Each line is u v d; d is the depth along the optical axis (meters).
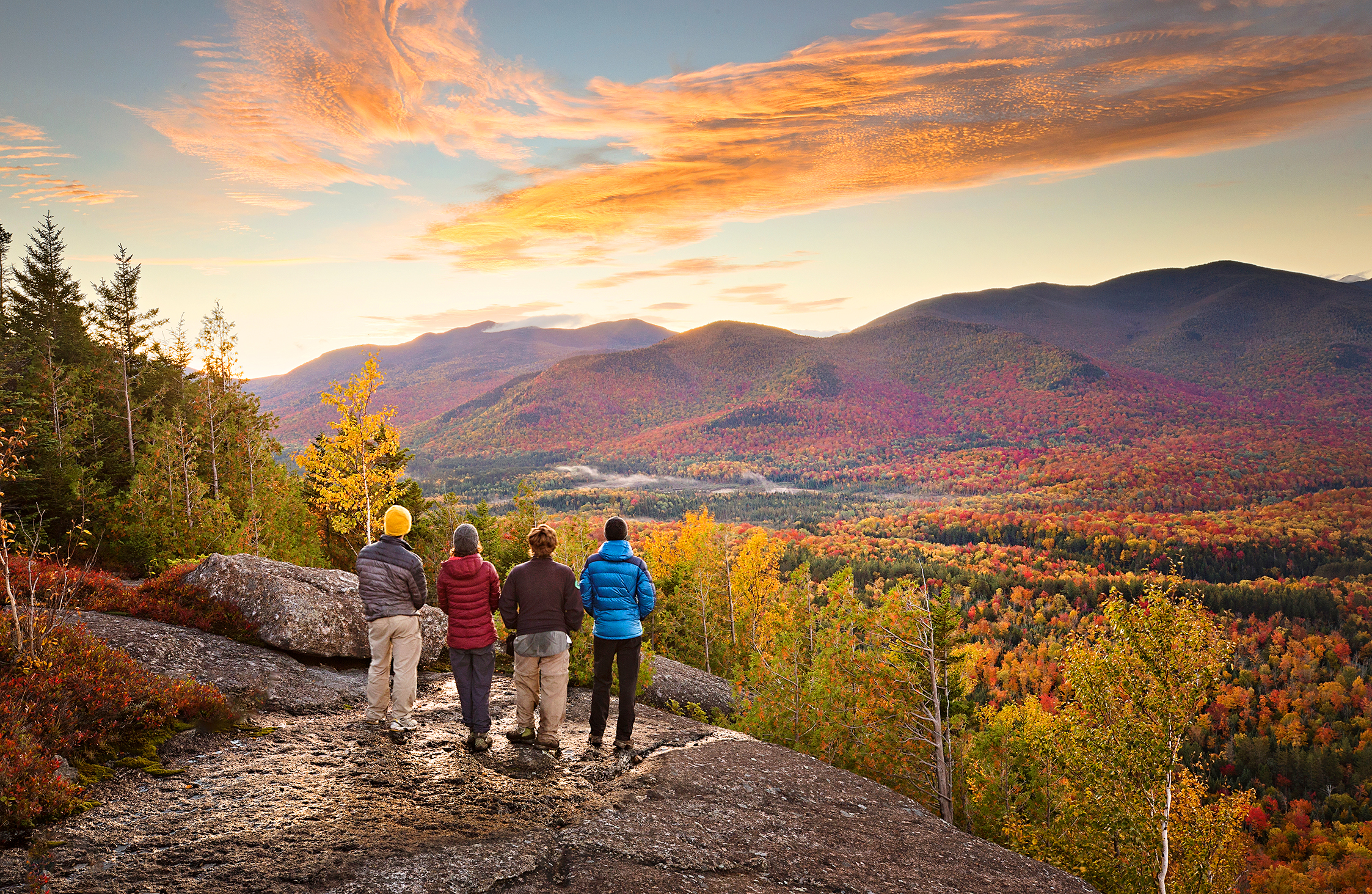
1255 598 163.25
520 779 5.41
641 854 4.39
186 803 4.61
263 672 7.38
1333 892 64.25
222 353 29.42
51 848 3.87
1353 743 99.44
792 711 11.88
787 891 4.25
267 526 17.22
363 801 4.82
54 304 43.22
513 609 6.02
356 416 24.62
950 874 4.79
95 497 17.73
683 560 35.38
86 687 5.46
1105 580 170.75
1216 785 88.69
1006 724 19.91
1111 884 16.67
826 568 156.50
